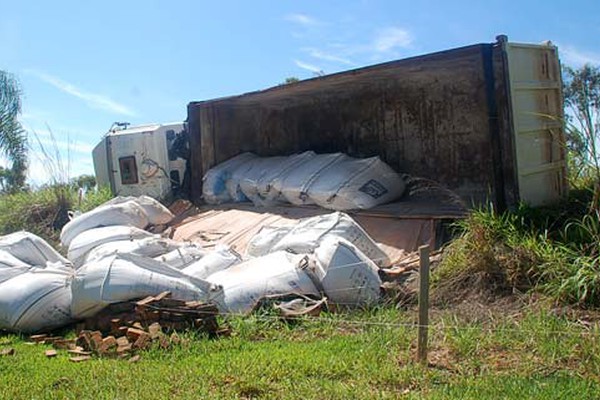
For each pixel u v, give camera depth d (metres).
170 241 8.05
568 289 5.55
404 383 4.14
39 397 4.24
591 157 6.77
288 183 9.72
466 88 9.48
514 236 6.39
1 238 8.23
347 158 9.77
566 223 6.80
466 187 9.57
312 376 4.36
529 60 7.78
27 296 6.36
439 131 9.89
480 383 4.03
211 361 4.76
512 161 7.42
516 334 4.89
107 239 8.47
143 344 5.22
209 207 11.44
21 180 16.53
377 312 6.00
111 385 4.39
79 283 6.01
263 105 12.34
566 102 8.12
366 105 10.91
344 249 6.41
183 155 12.99
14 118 16.89
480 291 6.11
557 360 4.39
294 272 6.33
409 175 10.30
